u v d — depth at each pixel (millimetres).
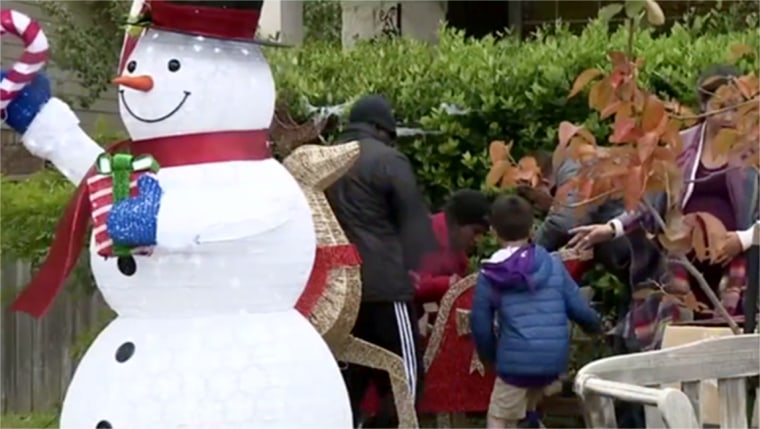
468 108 6195
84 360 2859
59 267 2941
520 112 6105
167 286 2691
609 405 2654
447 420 5418
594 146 3469
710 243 3527
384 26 9109
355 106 5051
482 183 6172
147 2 2734
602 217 4965
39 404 6371
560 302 4910
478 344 4984
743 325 4027
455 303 5254
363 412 5008
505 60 6246
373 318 4824
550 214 5105
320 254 4031
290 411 2721
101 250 2672
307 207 2875
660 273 4516
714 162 3904
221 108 2738
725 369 2961
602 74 3889
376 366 4707
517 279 4840
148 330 2727
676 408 2406
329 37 10461
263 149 2838
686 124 4160
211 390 2660
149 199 2641
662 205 4184
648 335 4625
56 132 2842
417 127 6309
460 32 7410
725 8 8172
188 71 2729
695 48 6023
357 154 4125
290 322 2811
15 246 5707
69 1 9125
